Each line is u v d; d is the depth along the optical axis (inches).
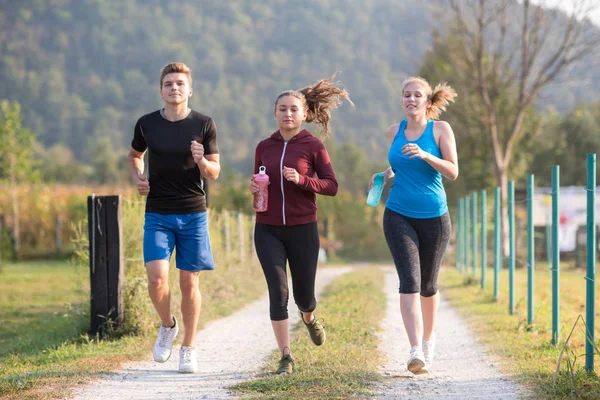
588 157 374.9
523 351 437.1
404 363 410.0
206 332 538.9
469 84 1886.1
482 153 1977.1
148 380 360.2
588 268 370.0
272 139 380.5
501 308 676.7
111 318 509.7
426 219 367.6
